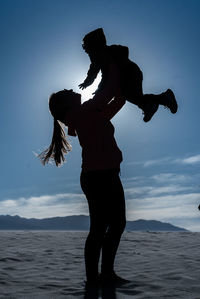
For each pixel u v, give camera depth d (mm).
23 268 3670
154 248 5422
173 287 2781
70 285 2904
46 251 4934
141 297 2475
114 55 2945
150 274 3305
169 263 3934
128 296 2508
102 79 3035
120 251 5078
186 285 2848
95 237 2963
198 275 3229
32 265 3852
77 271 3531
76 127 3066
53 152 3285
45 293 2637
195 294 2566
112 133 3016
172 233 8289
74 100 3139
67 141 3295
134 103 2863
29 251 4898
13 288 2803
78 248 5281
